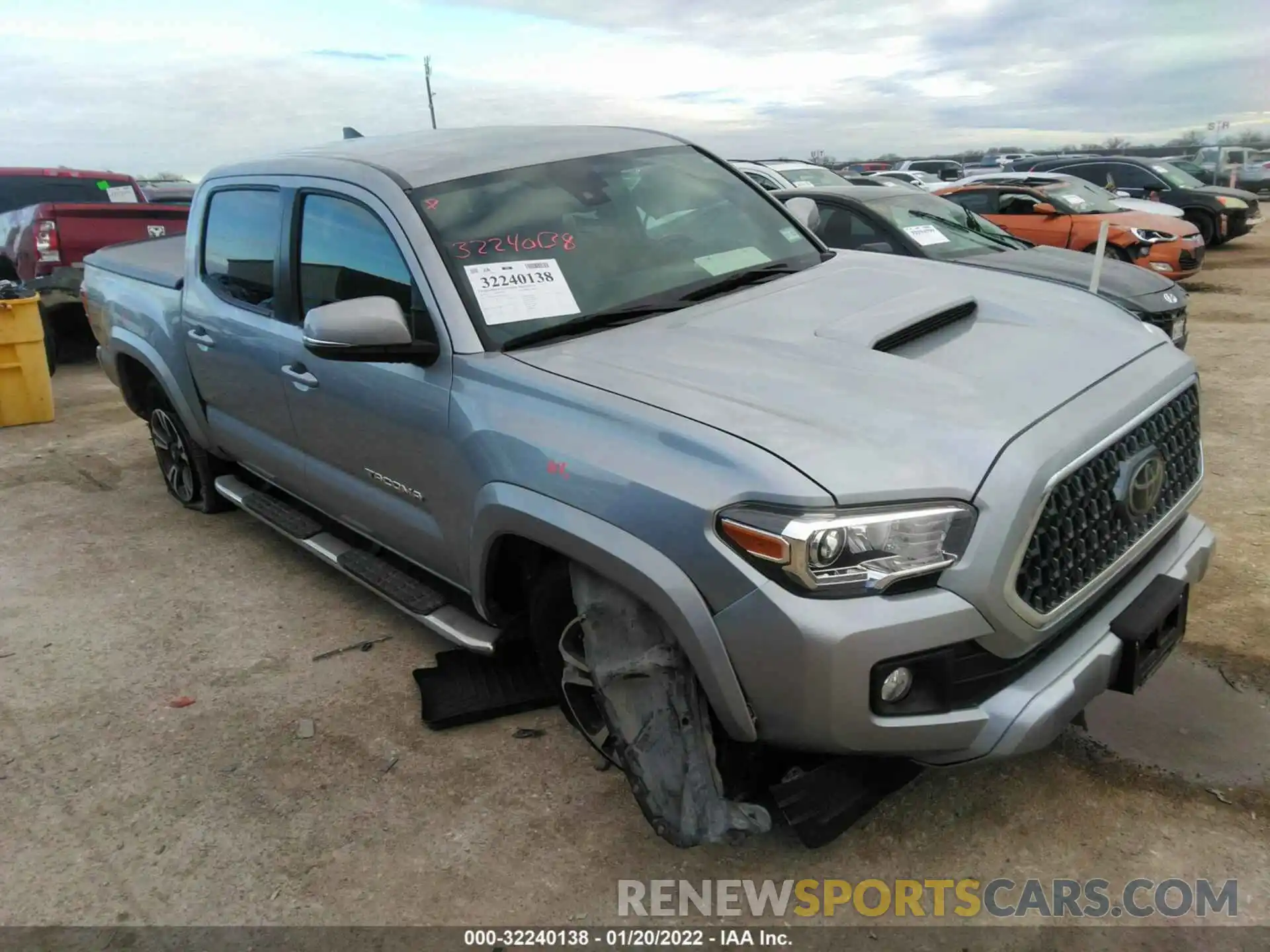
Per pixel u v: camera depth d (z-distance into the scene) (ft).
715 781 8.17
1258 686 10.71
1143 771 9.48
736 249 11.85
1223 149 95.09
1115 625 8.27
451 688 11.52
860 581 7.05
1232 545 14.25
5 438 24.06
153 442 18.76
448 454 9.75
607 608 8.49
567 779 9.99
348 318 9.38
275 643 13.20
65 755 10.97
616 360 9.13
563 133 13.00
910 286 10.93
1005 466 7.21
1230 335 30.22
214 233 14.39
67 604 14.71
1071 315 10.18
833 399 7.97
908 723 7.28
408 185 10.81
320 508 13.37
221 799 10.03
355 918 8.39
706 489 7.43
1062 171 63.93
